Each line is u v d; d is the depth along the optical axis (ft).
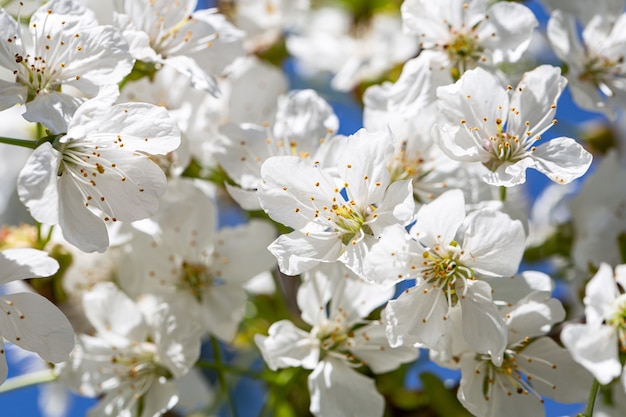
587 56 1.45
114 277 1.47
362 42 1.71
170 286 1.44
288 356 1.37
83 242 1.31
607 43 1.46
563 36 1.44
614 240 1.51
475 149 1.34
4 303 1.32
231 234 1.45
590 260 1.51
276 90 1.53
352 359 1.38
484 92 1.34
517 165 1.33
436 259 1.32
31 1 1.43
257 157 1.40
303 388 1.51
